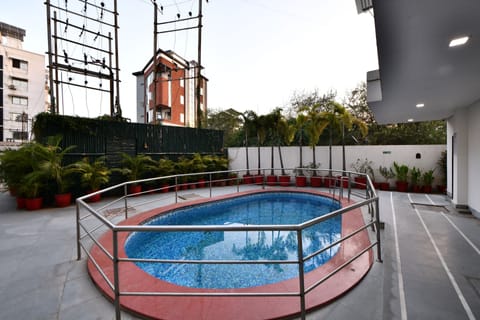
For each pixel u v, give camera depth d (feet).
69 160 21.93
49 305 6.36
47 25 26.50
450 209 16.81
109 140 24.62
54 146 19.10
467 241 10.74
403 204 18.39
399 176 24.90
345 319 5.67
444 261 8.73
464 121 16.52
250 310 5.95
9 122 67.41
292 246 13.21
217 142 35.19
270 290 6.80
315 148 31.48
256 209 21.36
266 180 31.37
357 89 41.98
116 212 17.15
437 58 8.16
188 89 71.77
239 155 36.04
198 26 37.81
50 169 17.94
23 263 8.95
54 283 7.50
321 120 27.61
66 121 21.59
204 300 6.39
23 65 70.38
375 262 8.70
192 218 18.75
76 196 21.57
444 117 20.31
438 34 6.52
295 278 7.53
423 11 5.42
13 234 12.36
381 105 15.76
